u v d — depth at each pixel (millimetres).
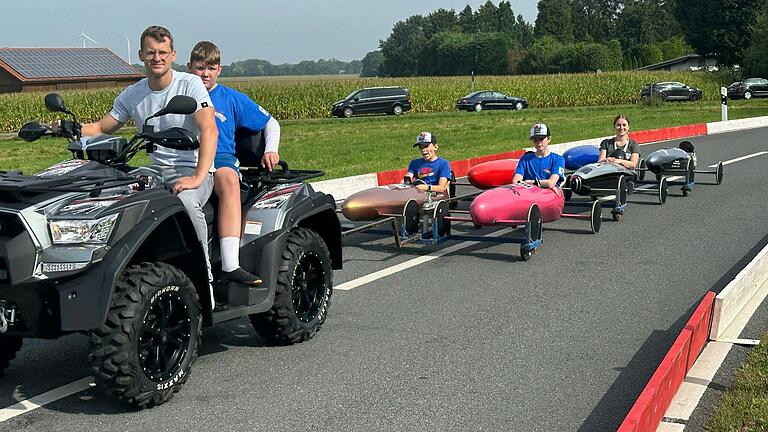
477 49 184625
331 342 6809
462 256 10258
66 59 72812
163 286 5223
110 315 5012
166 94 5812
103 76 71812
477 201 10125
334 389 5750
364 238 11461
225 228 5977
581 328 7207
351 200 10406
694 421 5148
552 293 8406
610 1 192750
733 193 15352
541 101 59656
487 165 12977
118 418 5238
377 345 6727
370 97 50688
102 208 4969
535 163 11430
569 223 12586
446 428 5109
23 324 5047
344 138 31234
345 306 7938
